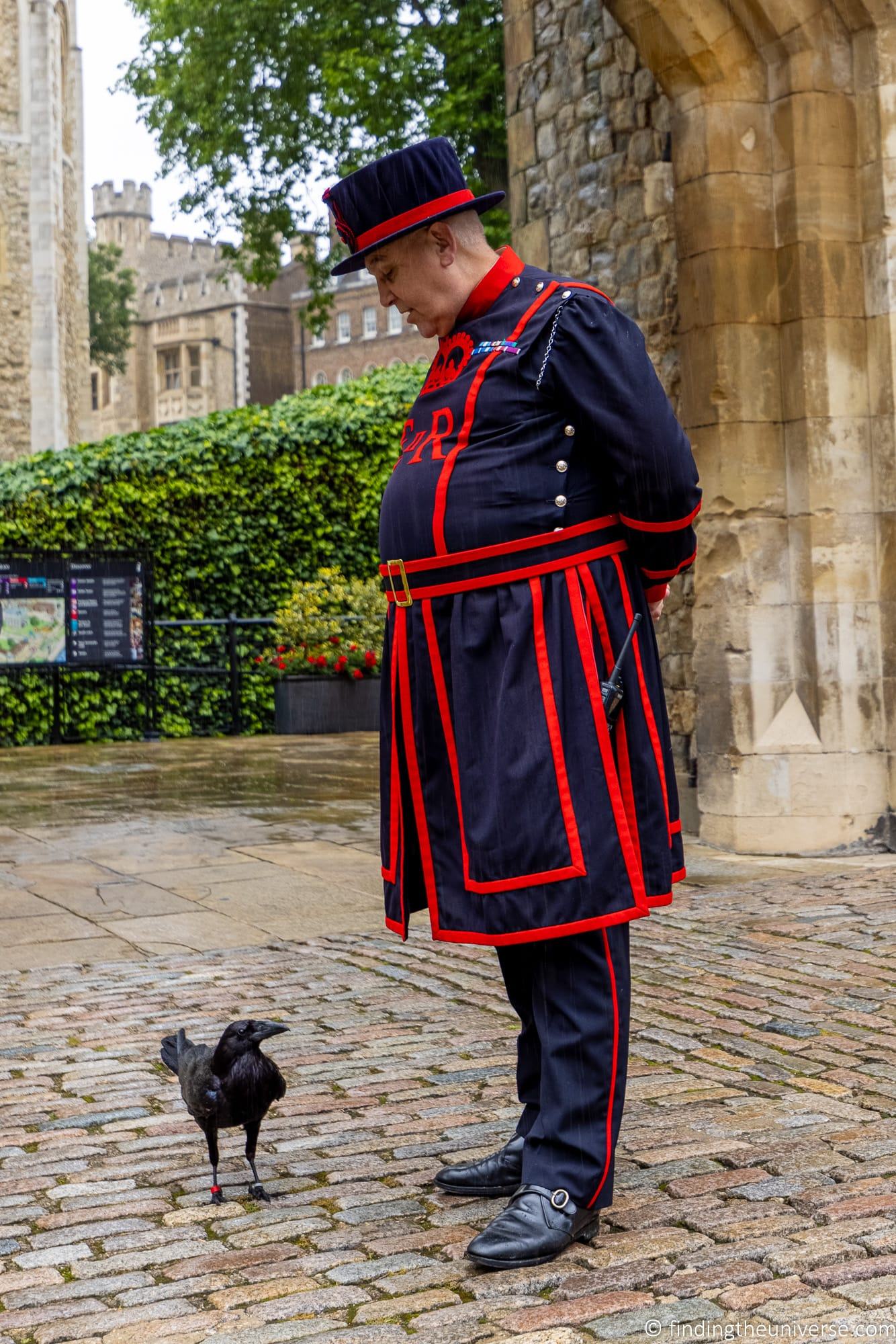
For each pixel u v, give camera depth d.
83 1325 2.21
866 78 6.34
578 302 2.34
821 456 6.39
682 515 2.37
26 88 26.25
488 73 16.42
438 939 2.44
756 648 6.49
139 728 12.82
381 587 13.62
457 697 2.39
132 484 12.93
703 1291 2.24
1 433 26.09
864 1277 2.27
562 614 2.36
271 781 9.45
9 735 12.41
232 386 67.25
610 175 7.54
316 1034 3.84
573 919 2.30
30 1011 4.14
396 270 2.46
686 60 6.37
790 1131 2.97
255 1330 2.17
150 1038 3.86
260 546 13.44
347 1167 2.88
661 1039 3.68
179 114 19.81
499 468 2.36
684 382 6.70
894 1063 3.41
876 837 6.49
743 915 5.16
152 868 6.38
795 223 6.37
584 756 2.33
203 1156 2.98
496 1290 2.26
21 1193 2.80
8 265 26.16
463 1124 3.11
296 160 19.48
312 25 18.23
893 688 6.44
